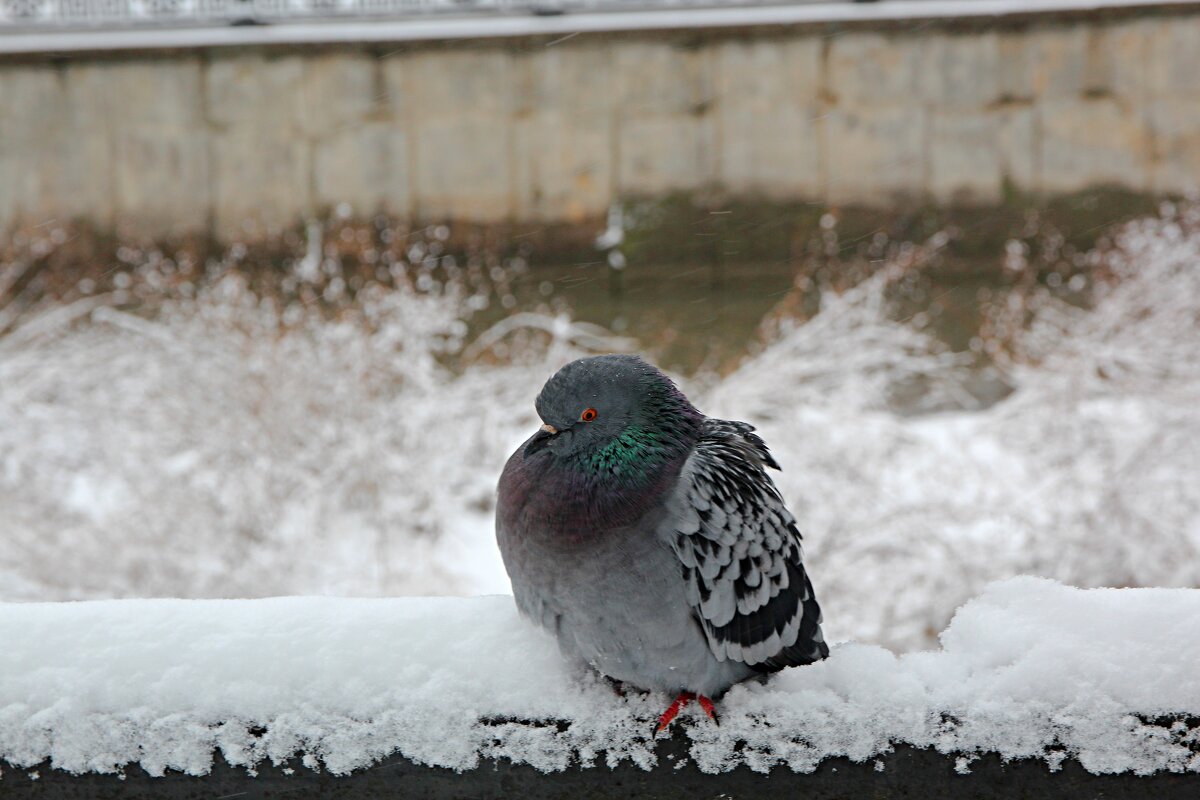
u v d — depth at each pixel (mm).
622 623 2391
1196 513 7816
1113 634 2023
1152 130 12625
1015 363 10219
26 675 2031
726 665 2504
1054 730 1968
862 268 12391
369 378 8508
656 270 13070
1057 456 7984
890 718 2012
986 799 2014
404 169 13047
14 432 8484
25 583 7566
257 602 2178
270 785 2062
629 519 2400
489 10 13133
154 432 8281
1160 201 12680
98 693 2025
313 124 12953
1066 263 12695
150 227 13086
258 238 13023
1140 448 7906
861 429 8125
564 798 2094
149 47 12766
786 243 13000
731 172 13008
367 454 8062
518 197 13055
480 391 8906
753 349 11164
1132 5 12383
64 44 12789
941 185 12844
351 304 9609
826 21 12664
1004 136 12734
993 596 2160
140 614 2123
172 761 2041
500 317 12898
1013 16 12539
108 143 12961
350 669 2076
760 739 2057
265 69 12875
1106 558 7574
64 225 13039
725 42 12852
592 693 2084
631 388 2471
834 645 2293
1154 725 1945
